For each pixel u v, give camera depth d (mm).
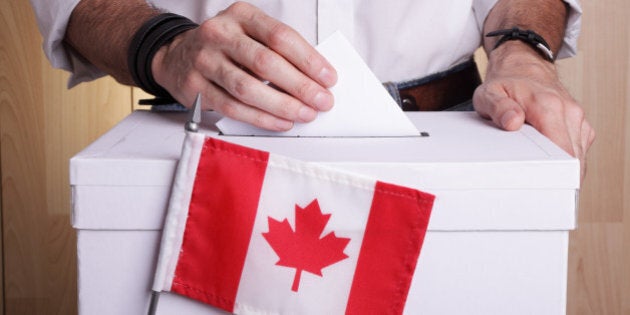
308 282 526
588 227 1719
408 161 534
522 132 654
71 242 1597
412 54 905
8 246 1585
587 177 1703
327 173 521
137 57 746
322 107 625
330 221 522
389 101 637
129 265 552
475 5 975
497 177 532
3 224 1574
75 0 841
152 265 551
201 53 656
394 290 524
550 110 703
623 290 1737
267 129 641
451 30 912
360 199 519
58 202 1578
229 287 531
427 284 549
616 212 1712
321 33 883
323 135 644
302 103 629
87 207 541
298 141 617
